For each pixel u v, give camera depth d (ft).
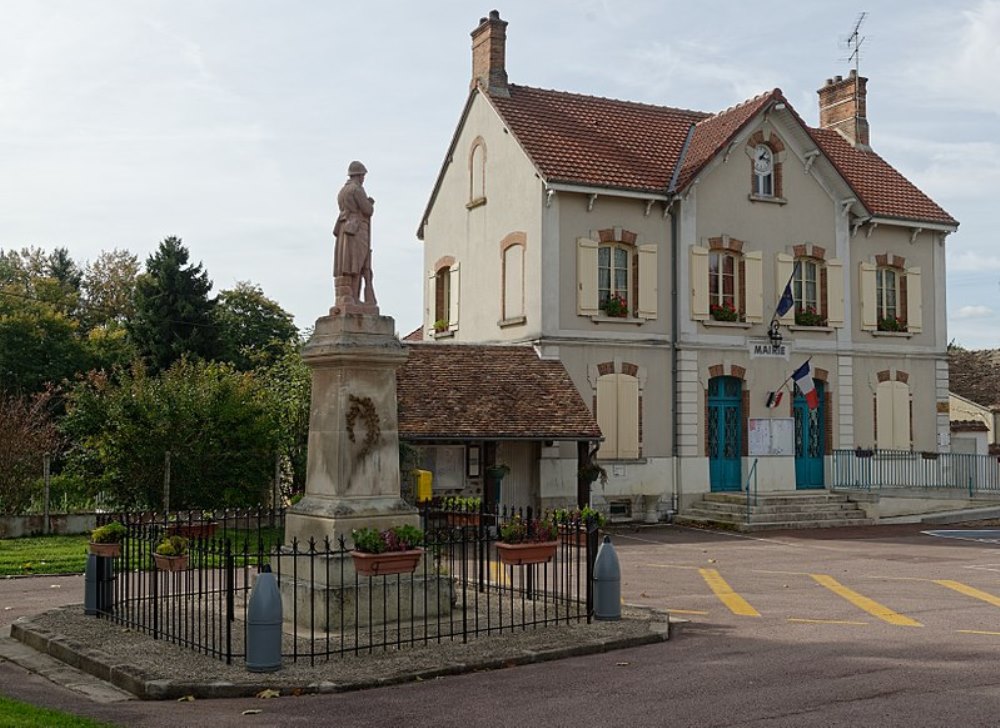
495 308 96.94
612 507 91.81
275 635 33.04
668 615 43.19
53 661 36.60
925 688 30.89
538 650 35.76
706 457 95.66
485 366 86.53
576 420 84.48
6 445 82.99
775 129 100.99
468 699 30.07
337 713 28.63
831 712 28.07
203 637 37.83
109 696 31.35
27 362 148.46
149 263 159.12
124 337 163.12
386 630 38.55
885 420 105.40
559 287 90.99
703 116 109.60
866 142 117.39
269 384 93.45
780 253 100.42
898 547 75.82
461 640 37.47
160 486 83.76
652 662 35.17
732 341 97.50
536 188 91.40
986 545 77.15
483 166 99.60
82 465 85.56
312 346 42.75
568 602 42.27
